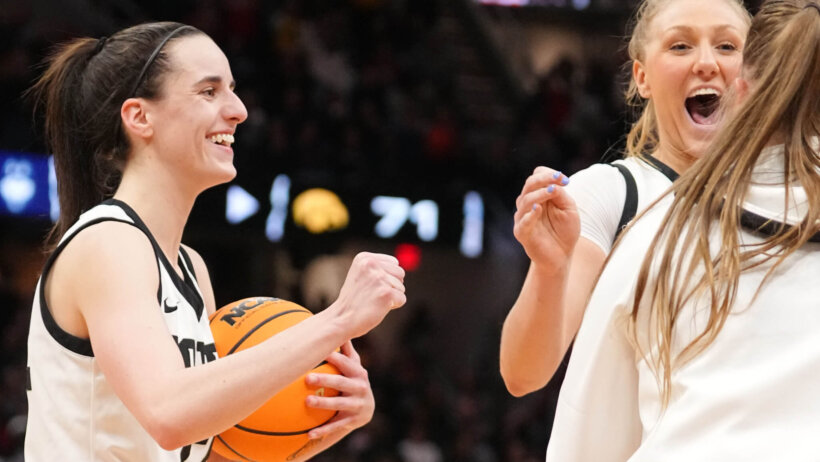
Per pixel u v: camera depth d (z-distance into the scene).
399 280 2.64
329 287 16.28
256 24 15.14
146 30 2.93
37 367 2.77
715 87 3.40
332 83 15.32
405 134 14.58
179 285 2.85
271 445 2.89
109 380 2.54
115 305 2.57
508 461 13.66
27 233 13.41
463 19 18.23
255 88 14.42
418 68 16.55
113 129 2.90
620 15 19.30
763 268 2.24
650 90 3.56
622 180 3.30
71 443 2.70
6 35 12.77
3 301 13.30
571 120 15.95
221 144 2.91
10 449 11.20
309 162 13.55
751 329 2.20
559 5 19.42
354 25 16.47
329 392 2.96
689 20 3.41
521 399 15.20
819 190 2.24
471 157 14.70
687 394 2.22
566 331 3.10
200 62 2.89
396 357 14.97
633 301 2.43
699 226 2.32
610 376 2.52
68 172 3.01
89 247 2.65
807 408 2.11
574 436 2.56
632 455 2.45
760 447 2.10
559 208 2.83
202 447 2.90
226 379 2.46
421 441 13.23
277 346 2.52
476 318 17.06
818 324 2.17
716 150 2.38
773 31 2.45
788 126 2.35
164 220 2.88
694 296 2.28
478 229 14.54
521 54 18.72
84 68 2.99
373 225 13.95
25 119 12.23
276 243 13.91
